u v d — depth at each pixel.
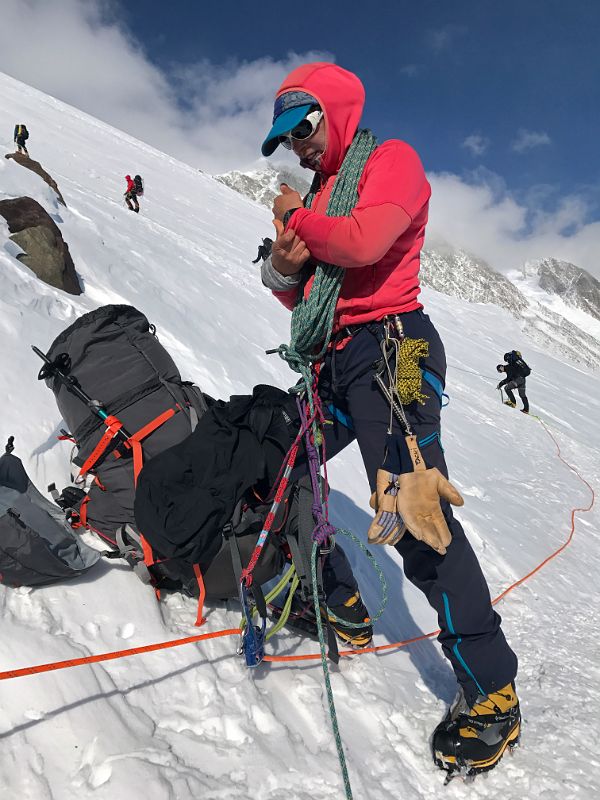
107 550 1.92
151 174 27.92
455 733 1.73
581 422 16.45
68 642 1.55
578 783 1.83
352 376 1.72
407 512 1.51
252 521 1.77
